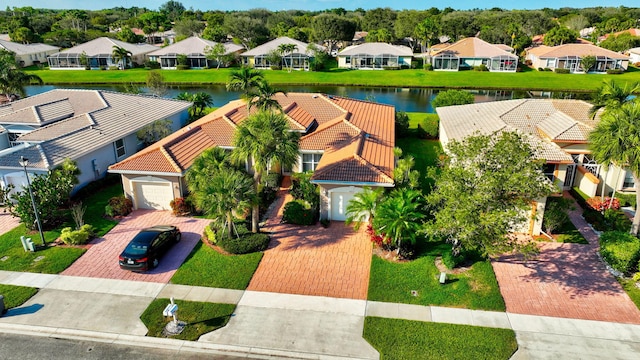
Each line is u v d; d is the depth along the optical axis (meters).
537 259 21.03
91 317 17.61
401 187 25.20
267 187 28.19
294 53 87.44
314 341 16.19
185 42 92.88
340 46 117.12
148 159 26.89
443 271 20.09
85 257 21.92
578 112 31.16
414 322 17.00
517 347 15.70
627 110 21.25
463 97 43.59
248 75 29.06
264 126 21.31
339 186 24.36
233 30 109.50
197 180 22.95
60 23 136.00
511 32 100.88
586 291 18.66
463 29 111.94
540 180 17.81
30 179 27.38
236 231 22.59
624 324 16.73
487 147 18.52
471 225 16.72
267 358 15.56
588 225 24.06
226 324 17.11
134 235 24.05
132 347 16.11
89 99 39.28
